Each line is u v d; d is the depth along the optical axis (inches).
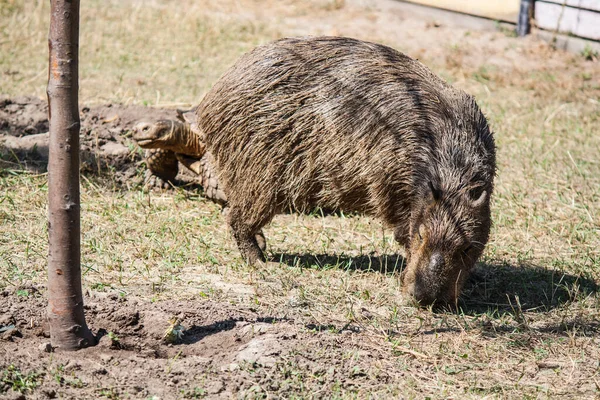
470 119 521.7
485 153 514.6
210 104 549.6
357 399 386.3
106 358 406.0
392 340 456.8
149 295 493.7
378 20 1317.7
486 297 548.7
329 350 427.5
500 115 961.5
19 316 445.7
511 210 698.2
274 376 395.9
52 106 383.9
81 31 1211.2
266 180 540.4
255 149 535.8
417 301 492.1
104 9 1330.0
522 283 567.2
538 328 496.1
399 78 527.5
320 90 525.7
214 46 1195.3
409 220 522.0
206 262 562.6
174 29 1253.1
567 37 1171.3
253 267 561.3
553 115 963.3
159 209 652.7
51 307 407.8
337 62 532.7
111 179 703.7
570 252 627.5
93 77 1023.0
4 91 929.5
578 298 542.0
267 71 530.6
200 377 393.1
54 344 411.2
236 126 537.3
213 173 609.6
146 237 589.3
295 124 526.9
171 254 560.7
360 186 531.5
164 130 618.5
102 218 619.8
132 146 743.7
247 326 448.8
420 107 516.4
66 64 380.8
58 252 400.2
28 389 368.8
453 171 500.1
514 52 1176.2
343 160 524.7
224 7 1374.3
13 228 584.1
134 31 1235.2
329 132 522.9
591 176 789.9
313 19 1330.0
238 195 553.6
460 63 1144.8
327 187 539.5
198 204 674.8
